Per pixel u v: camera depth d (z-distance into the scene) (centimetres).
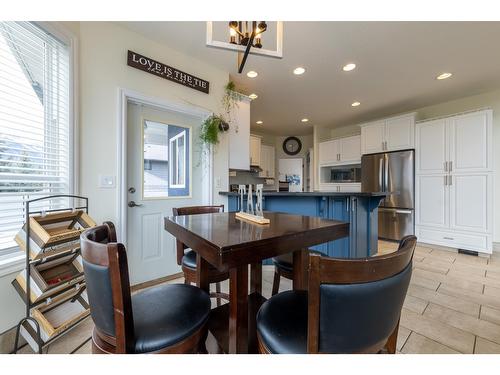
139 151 231
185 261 152
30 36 154
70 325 144
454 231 344
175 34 221
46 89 164
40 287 133
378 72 292
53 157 169
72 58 179
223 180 299
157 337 75
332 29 210
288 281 238
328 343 61
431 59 262
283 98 379
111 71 204
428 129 372
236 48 129
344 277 57
